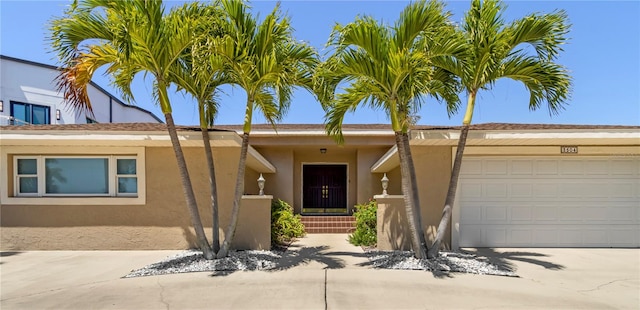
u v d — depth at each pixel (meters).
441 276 6.32
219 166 8.62
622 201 9.05
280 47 6.71
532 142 8.51
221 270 6.72
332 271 6.68
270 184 14.81
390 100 6.75
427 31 6.23
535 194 9.00
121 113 24.66
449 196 7.25
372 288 5.68
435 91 7.73
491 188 8.96
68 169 8.93
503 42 6.40
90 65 6.14
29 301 5.21
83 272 6.69
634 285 5.91
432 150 8.70
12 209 8.70
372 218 9.61
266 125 15.30
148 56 6.32
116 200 8.67
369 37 6.19
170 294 5.45
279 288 5.70
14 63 17.59
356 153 15.78
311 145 14.27
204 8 6.45
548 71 6.75
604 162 9.09
